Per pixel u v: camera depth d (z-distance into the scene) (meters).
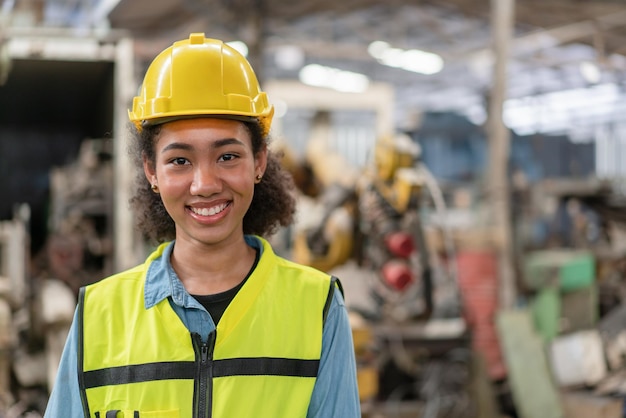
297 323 1.35
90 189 4.15
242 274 1.39
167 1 7.63
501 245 4.82
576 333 4.81
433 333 4.45
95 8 8.44
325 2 7.77
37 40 4.14
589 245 6.01
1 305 3.40
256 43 7.12
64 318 3.59
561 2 8.11
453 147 8.14
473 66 12.20
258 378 1.31
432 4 8.62
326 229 4.29
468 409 4.60
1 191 5.55
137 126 1.39
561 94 15.69
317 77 15.14
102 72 4.53
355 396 1.37
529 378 4.43
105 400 1.30
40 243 5.47
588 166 12.99
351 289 4.95
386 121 8.05
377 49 12.49
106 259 4.14
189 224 1.33
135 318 1.34
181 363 1.30
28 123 5.61
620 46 10.08
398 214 4.10
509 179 5.30
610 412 4.38
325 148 4.86
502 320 4.52
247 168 1.33
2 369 3.48
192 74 1.31
